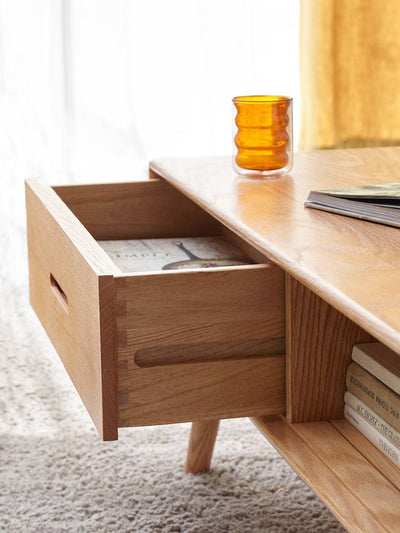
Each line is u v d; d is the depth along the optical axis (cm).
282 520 146
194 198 129
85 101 266
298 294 111
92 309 107
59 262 127
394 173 143
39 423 183
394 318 76
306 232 107
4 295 258
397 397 105
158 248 148
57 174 268
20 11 256
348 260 94
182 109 273
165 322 106
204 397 111
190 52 269
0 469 163
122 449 172
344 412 118
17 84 261
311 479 102
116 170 272
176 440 176
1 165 264
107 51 264
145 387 108
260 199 126
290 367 113
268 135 141
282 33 274
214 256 143
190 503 152
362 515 94
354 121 273
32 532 142
